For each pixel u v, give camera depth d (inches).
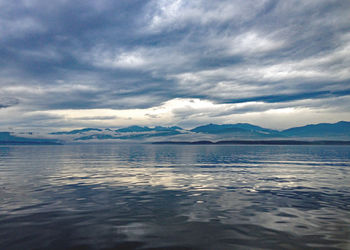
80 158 2380.7
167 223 409.1
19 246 313.0
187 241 332.8
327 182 862.5
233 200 579.5
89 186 774.5
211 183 836.0
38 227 386.0
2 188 732.7
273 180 908.0
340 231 372.2
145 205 529.3
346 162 1847.9
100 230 374.3
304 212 477.4
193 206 522.0
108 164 1636.3
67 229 377.4
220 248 309.7
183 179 931.3
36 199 584.1
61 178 952.3
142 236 350.0
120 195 635.5
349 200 581.9
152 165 1555.1
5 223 404.8
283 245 319.9
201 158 2352.4
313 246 316.8
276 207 514.9
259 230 376.2
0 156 2748.5
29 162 1820.9
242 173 1122.0
